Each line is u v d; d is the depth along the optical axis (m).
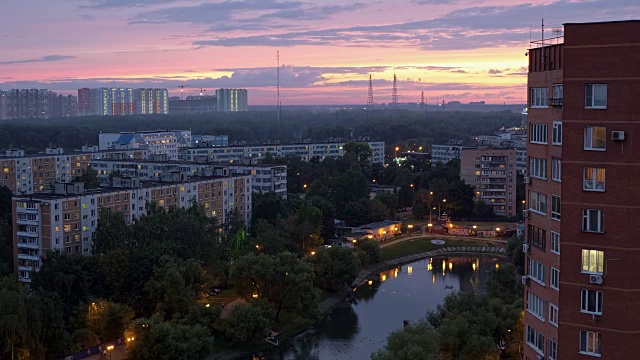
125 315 168.38
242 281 193.38
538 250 80.62
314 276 198.75
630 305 70.44
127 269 180.50
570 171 72.50
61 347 154.50
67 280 169.50
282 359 170.75
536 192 81.06
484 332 140.75
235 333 173.75
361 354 172.38
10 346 145.00
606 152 70.62
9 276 178.88
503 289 176.88
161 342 155.75
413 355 121.56
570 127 72.25
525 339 84.50
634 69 69.00
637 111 69.19
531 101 81.50
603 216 71.19
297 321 196.62
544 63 78.31
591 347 72.56
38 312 149.25
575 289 72.81
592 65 70.81
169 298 173.38
